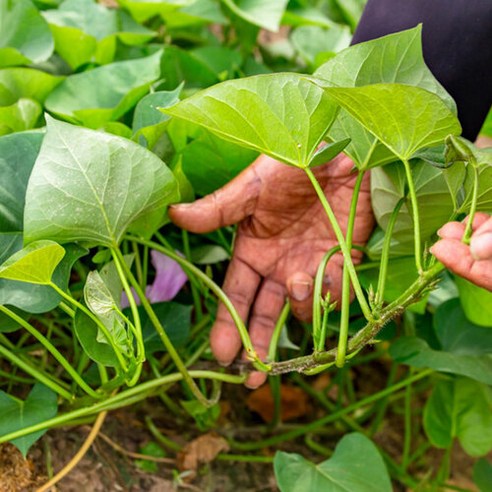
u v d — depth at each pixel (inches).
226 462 53.9
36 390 40.1
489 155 29.7
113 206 36.2
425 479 58.3
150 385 42.0
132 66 51.8
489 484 52.9
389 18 42.8
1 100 49.8
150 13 64.0
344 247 35.1
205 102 33.4
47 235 35.0
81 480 46.4
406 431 58.7
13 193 37.7
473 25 40.7
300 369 39.0
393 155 38.1
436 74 42.1
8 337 50.6
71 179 34.7
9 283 36.2
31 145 38.4
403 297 33.6
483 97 42.8
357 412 64.8
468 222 30.9
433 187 40.1
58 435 47.3
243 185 43.0
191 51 65.7
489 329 50.4
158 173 36.4
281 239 45.2
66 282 36.4
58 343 50.7
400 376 68.6
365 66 36.0
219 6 70.6
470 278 31.0
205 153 47.2
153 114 41.9
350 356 36.4
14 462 44.0
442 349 51.3
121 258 37.9
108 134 35.0
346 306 35.7
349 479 42.6
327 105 34.1
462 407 54.2
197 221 43.4
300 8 73.0
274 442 55.9
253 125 34.5
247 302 45.8
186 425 54.9
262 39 90.2
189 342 52.0
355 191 39.0
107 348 37.7
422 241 43.7
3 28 54.2
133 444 51.5
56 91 51.1
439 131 33.0
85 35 56.5
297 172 42.5
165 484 50.3
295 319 61.7
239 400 60.5
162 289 50.8
